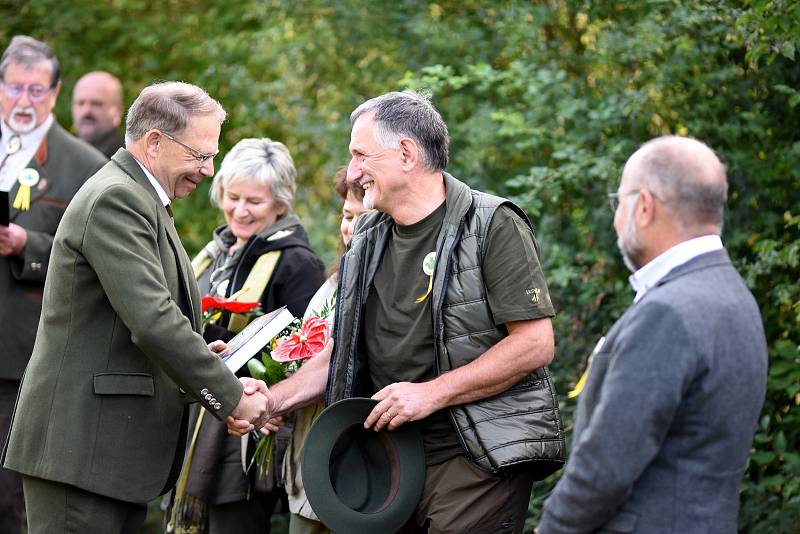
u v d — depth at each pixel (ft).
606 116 18.90
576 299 19.38
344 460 13.05
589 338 19.19
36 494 12.85
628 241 9.84
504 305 12.34
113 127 24.53
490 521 12.47
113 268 12.44
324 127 25.76
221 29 31.89
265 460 15.17
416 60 23.95
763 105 18.62
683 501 9.30
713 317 9.32
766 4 16.31
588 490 9.30
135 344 12.85
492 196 12.94
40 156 18.48
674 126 19.31
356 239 13.51
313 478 12.69
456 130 22.13
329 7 25.26
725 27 18.28
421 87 21.11
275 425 14.89
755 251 17.54
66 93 31.78
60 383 12.69
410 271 12.94
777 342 17.56
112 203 12.62
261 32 28.58
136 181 13.15
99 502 12.82
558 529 9.62
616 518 9.48
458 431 12.40
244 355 13.52
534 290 12.37
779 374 17.28
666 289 9.45
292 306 16.29
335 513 12.66
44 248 17.78
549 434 12.50
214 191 17.76
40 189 18.31
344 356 13.17
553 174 18.83
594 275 19.42
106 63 32.04
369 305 13.28
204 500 15.90
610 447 9.16
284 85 27.48
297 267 16.48
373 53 25.11
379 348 13.10
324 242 25.58
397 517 12.65
